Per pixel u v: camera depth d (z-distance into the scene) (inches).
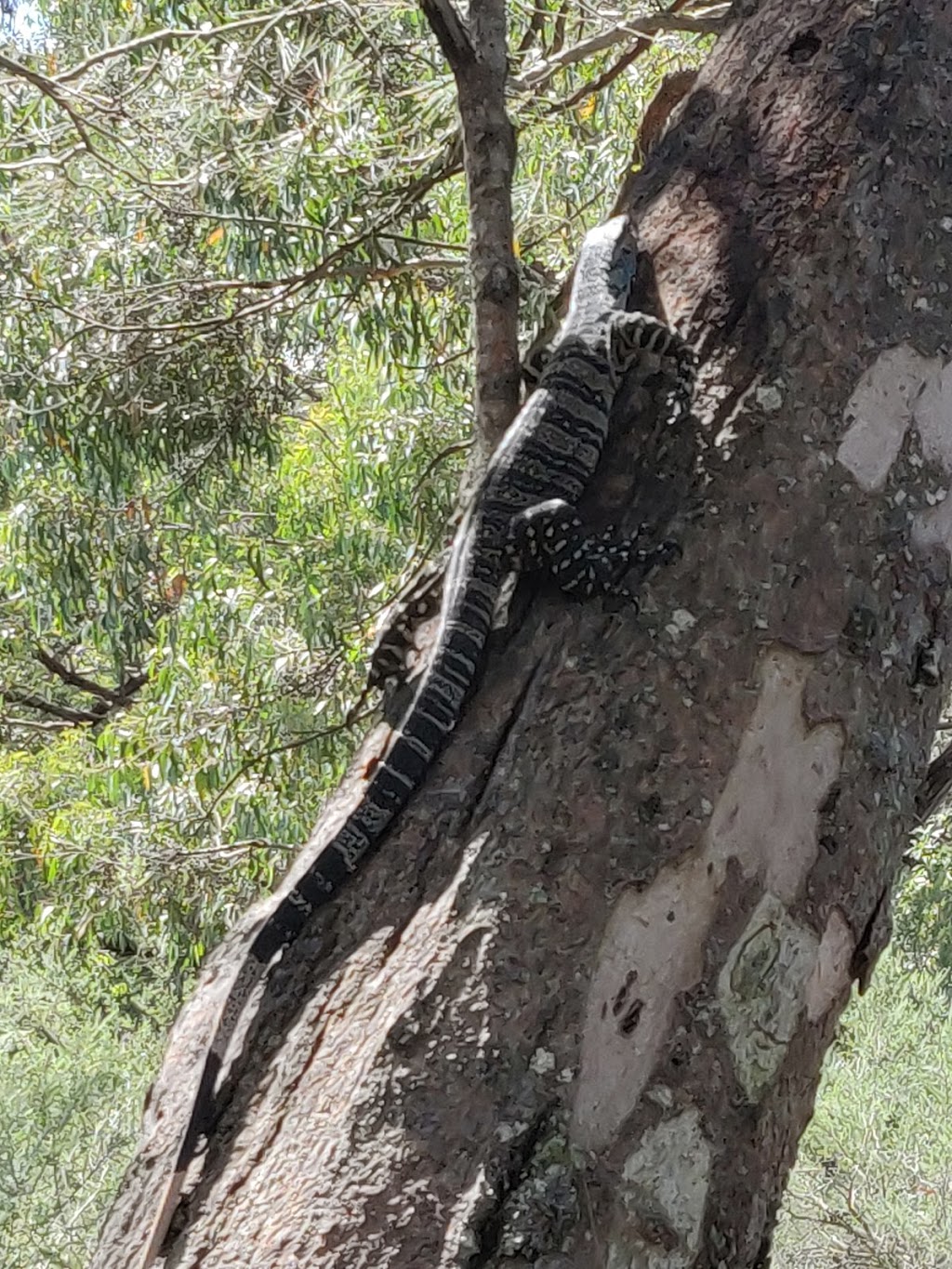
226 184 277.6
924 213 104.7
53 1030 306.0
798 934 90.1
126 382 304.2
